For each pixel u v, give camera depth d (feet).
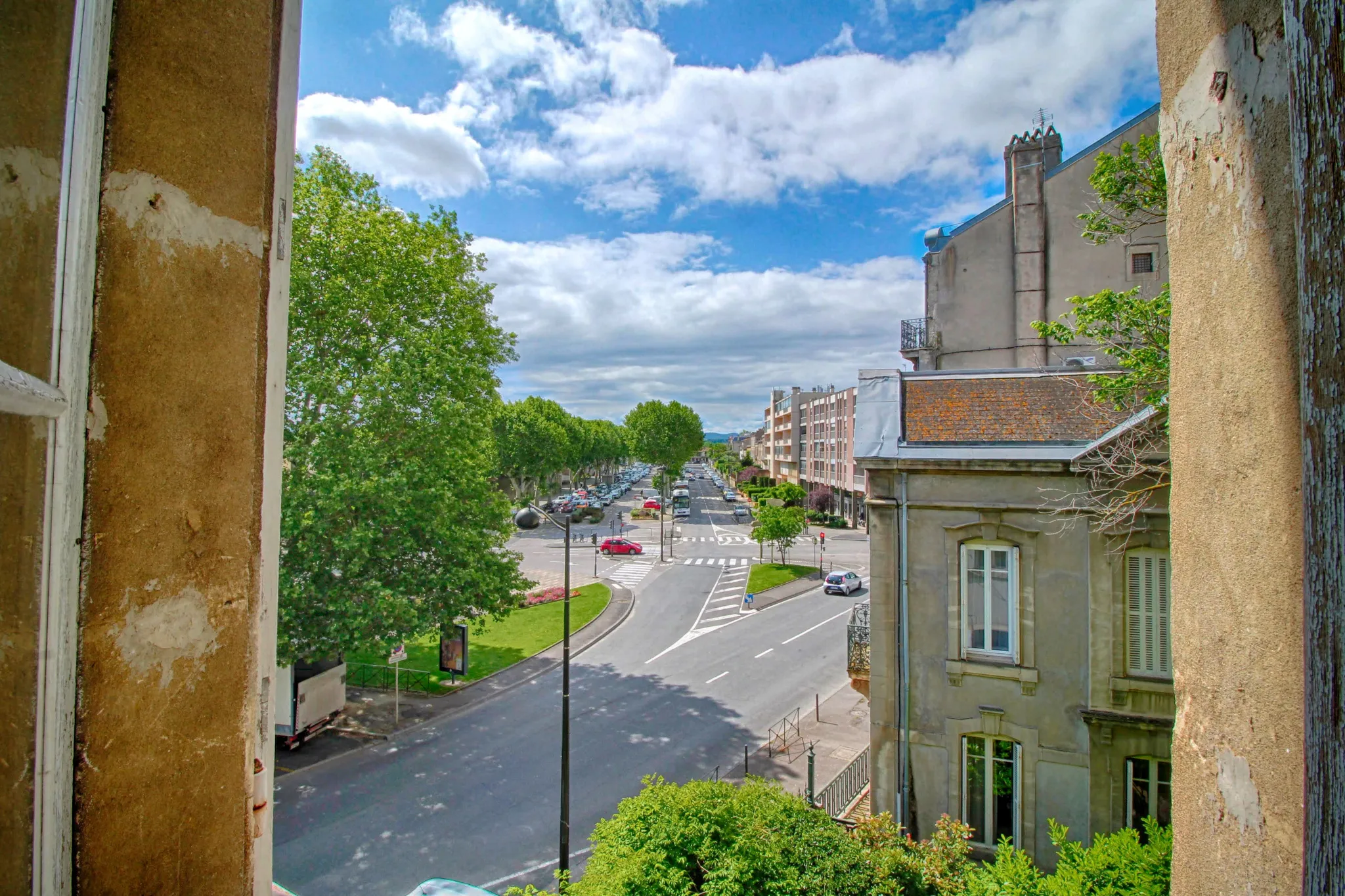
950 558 35.14
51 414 3.92
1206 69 7.53
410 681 77.10
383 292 60.54
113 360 4.36
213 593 5.09
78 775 4.16
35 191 4.00
